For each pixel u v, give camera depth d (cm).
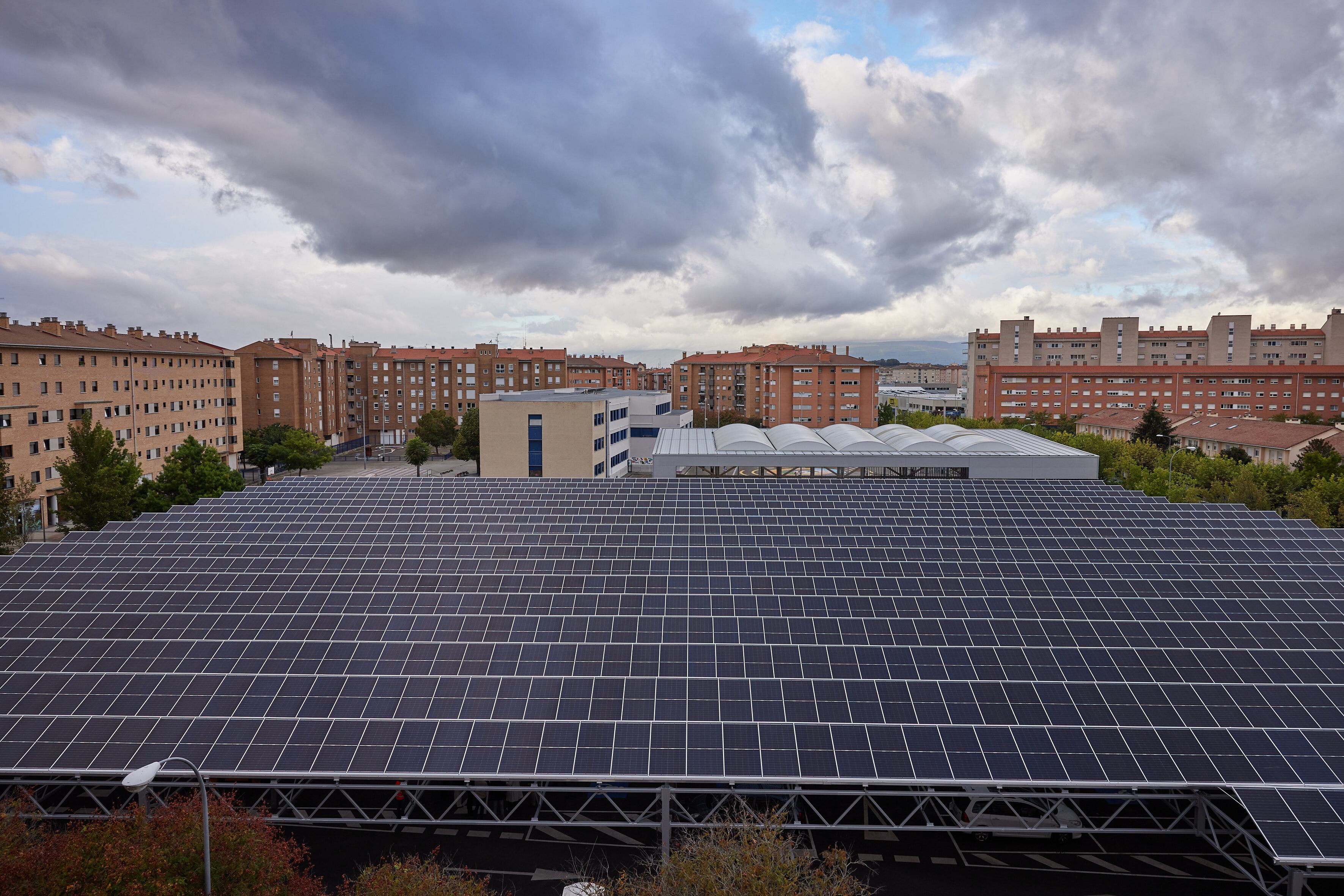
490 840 2330
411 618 2728
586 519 4072
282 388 11394
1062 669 2417
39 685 2341
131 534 3909
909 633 2675
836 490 4747
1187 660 2455
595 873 2167
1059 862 2245
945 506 4400
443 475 10531
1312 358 15262
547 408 7369
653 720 2195
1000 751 2078
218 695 2297
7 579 3186
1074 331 16650
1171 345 16088
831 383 13562
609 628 2683
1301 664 2436
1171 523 4106
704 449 5894
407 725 2175
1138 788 2000
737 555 3491
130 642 2578
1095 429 12619
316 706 2253
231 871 1571
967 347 18438
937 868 2212
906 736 2127
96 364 7356
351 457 12888
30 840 1734
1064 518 4166
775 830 1780
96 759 2075
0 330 6481
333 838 2330
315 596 3038
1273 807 1889
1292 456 8575
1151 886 2138
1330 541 3706
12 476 6250
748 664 2441
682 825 2056
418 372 14525
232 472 6731
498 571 3325
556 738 2130
